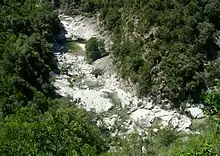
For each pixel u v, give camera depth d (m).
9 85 69.38
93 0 104.56
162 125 73.69
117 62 88.31
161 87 78.94
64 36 100.94
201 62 82.25
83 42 99.75
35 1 105.56
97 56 92.44
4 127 35.47
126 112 77.31
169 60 80.38
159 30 84.50
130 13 91.69
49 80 83.25
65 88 83.31
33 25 94.00
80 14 106.50
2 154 29.55
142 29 86.94
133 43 87.50
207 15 88.44
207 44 85.44
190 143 24.70
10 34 87.06
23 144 31.08
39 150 31.38
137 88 81.31
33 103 68.25
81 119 43.16
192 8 87.62
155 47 83.75
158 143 44.00
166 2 88.38
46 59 88.44
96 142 40.91
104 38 97.19
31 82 78.38
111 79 86.62
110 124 73.75
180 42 83.81
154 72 80.50
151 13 86.69
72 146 33.94
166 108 77.88
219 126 20.14
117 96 81.75
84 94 81.88
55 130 36.31
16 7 96.31
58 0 110.12
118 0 98.12
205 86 80.06
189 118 75.19
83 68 90.44
